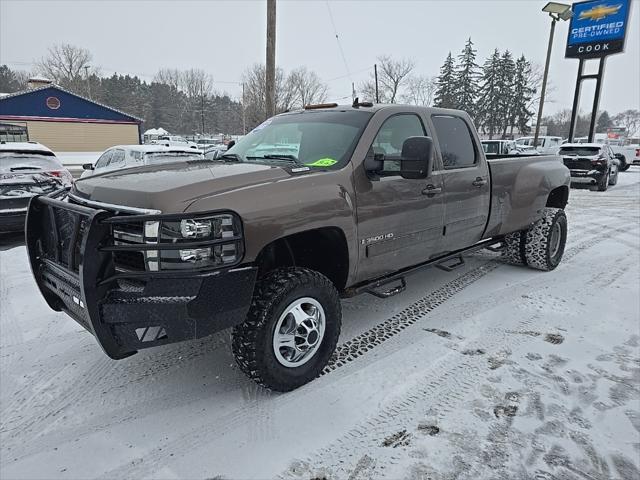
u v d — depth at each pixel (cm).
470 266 601
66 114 3528
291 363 296
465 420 271
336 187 308
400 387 305
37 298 475
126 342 249
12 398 295
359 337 380
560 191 617
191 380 316
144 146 1081
